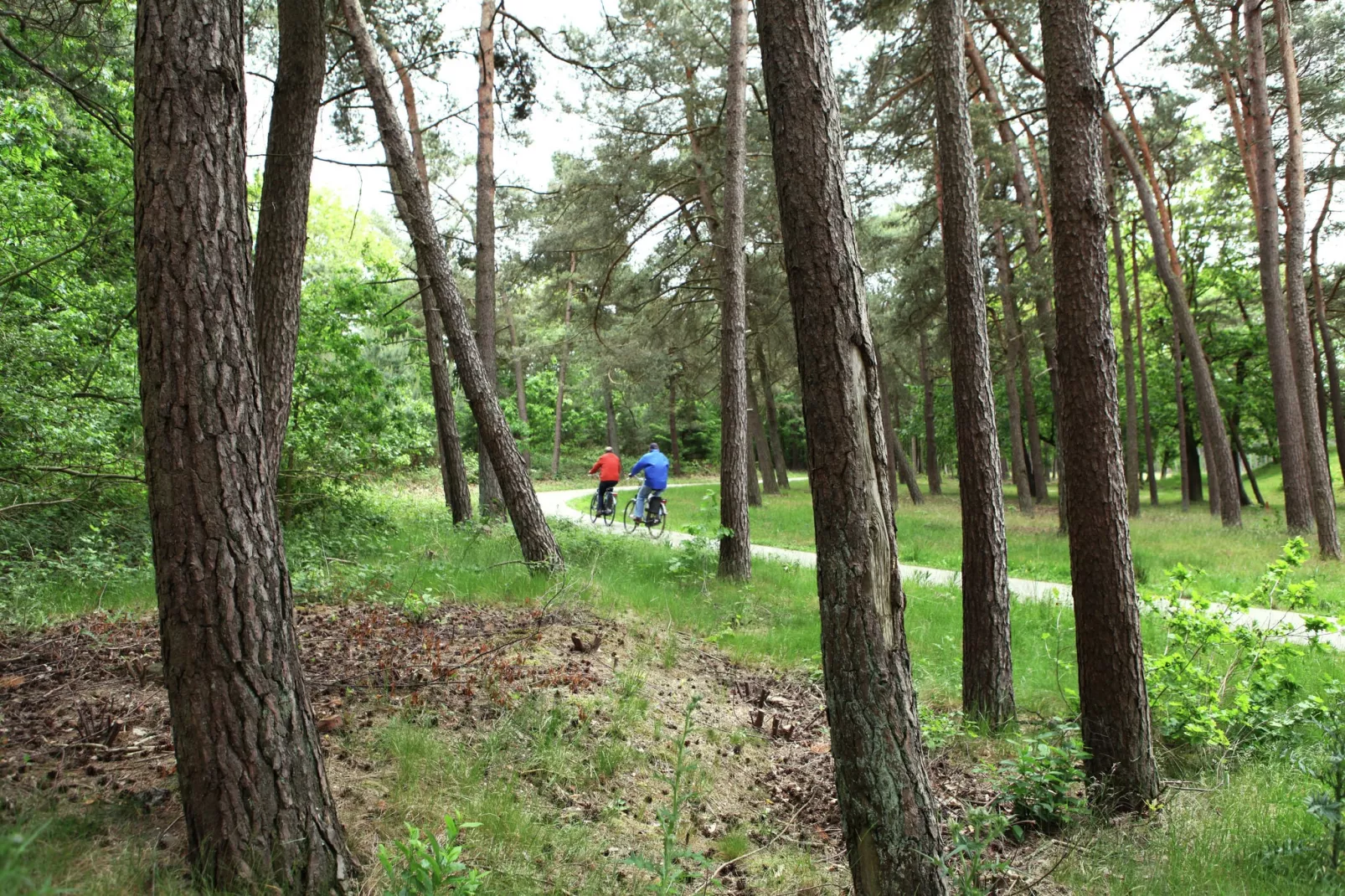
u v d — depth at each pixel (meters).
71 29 7.06
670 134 17.05
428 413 14.70
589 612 7.57
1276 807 4.36
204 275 2.81
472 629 6.57
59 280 8.16
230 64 2.94
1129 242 29.38
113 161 8.77
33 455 7.66
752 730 5.61
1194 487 35.66
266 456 2.99
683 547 12.10
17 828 2.66
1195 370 20.14
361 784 3.83
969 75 18.66
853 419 3.26
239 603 2.78
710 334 24.42
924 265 19.98
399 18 12.34
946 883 3.25
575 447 53.78
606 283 17.11
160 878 2.77
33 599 6.09
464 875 3.17
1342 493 29.83
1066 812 4.36
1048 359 27.66
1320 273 25.02
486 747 4.39
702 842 4.14
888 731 3.22
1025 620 8.75
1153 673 5.84
